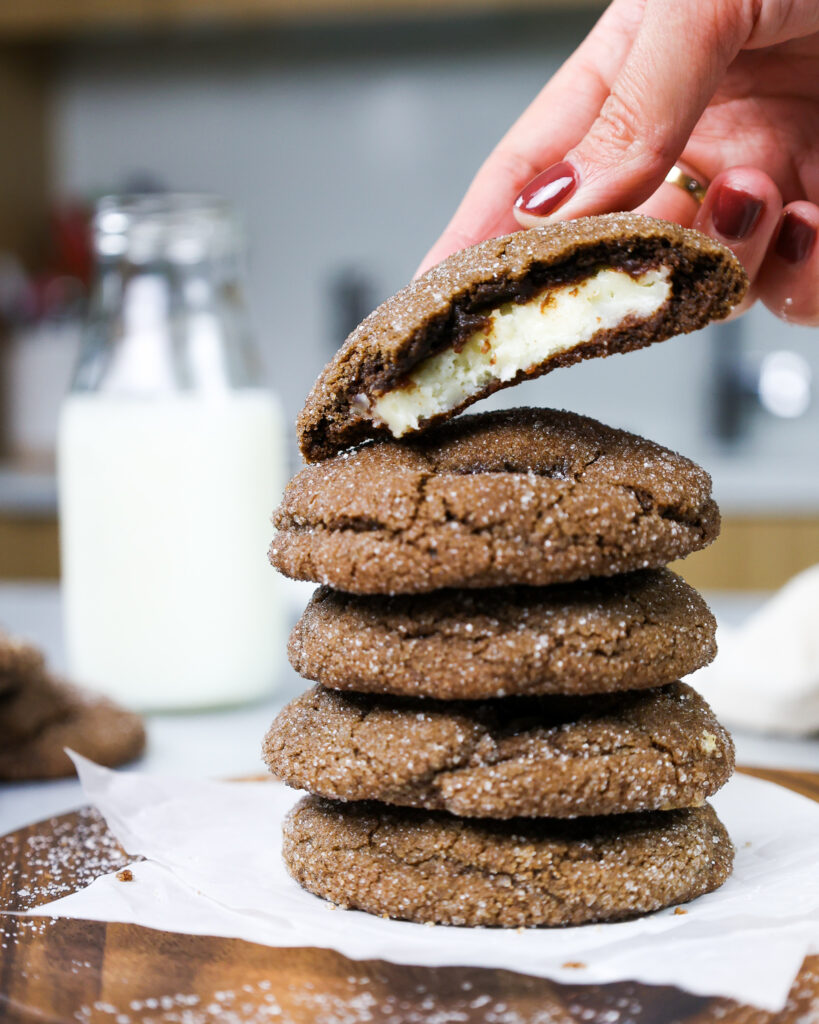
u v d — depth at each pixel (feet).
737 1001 0.96
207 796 1.27
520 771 1.04
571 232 1.06
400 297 1.08
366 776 1.05
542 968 0.99
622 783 1.04
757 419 3.23
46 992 0.98
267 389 1.67
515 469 1.09
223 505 1.59
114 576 1.58
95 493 1.58
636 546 1.04
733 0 1.14
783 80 1.39
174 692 1.60
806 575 1.66
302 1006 0.96
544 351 1.07
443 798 1.04
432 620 1.05
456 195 3.54
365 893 1.06
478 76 3.47
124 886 1.11
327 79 3.55
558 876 1.05
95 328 1.64
